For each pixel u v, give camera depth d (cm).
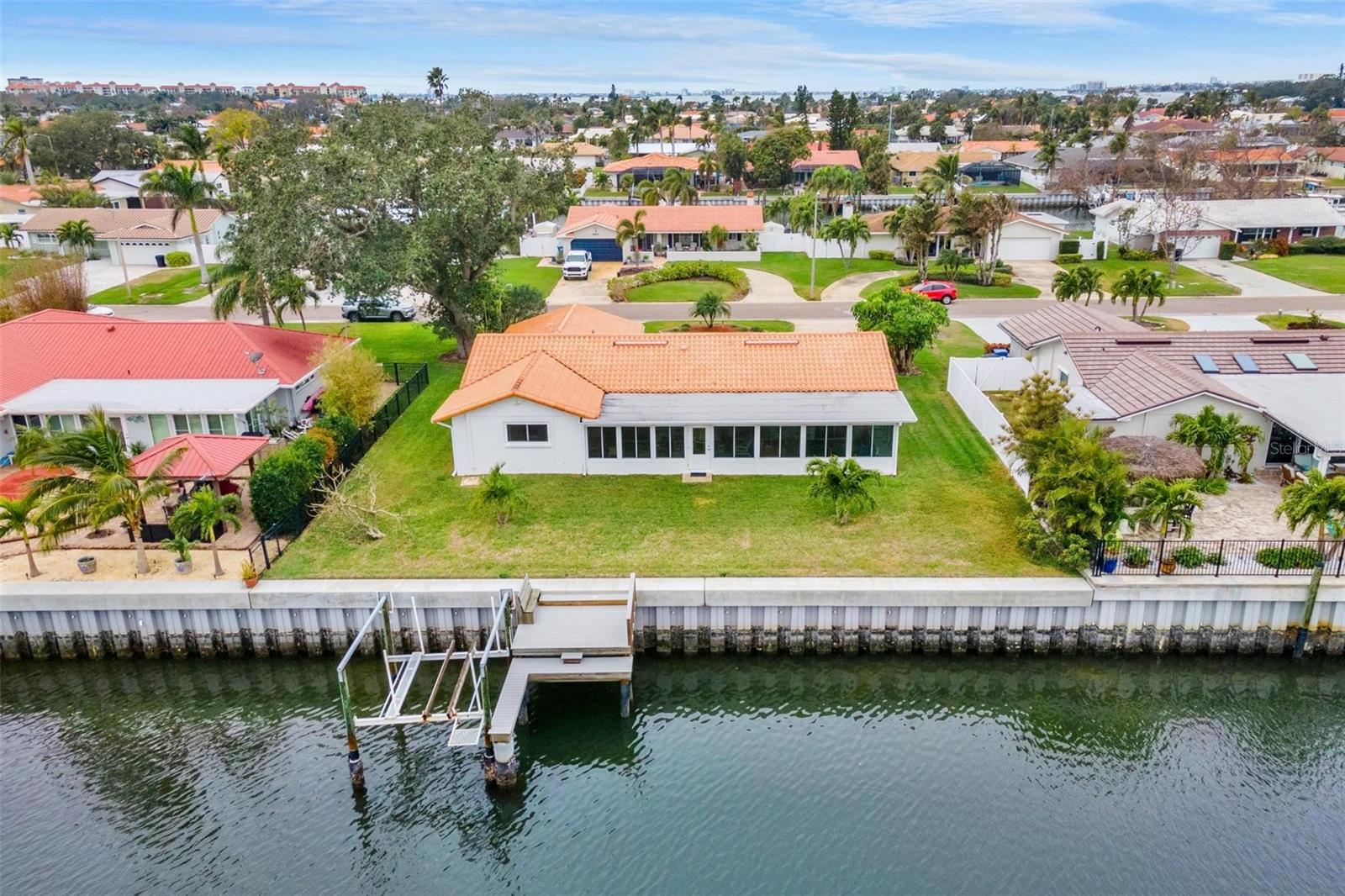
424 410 4703
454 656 2883
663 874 2239
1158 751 2678
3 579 3148
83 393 4194
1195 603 2977
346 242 4747
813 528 3412
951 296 7150
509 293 5891
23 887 2217
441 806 2484
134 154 15062
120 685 3058
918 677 3017
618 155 16762
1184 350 4359
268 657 3108
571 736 2747
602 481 3850
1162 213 8744
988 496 3647
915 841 2328
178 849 2341
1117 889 2166
